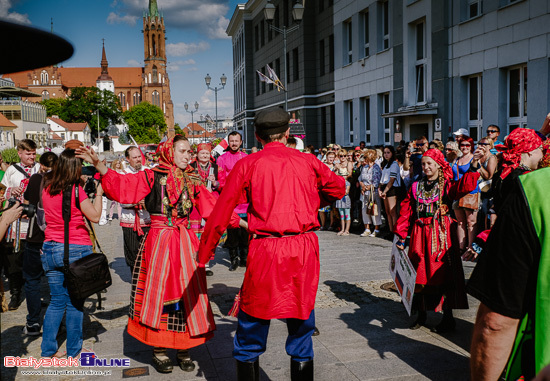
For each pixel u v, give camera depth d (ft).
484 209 25.96
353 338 15.25
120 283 23.53
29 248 16.17
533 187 5.34
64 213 13.87
